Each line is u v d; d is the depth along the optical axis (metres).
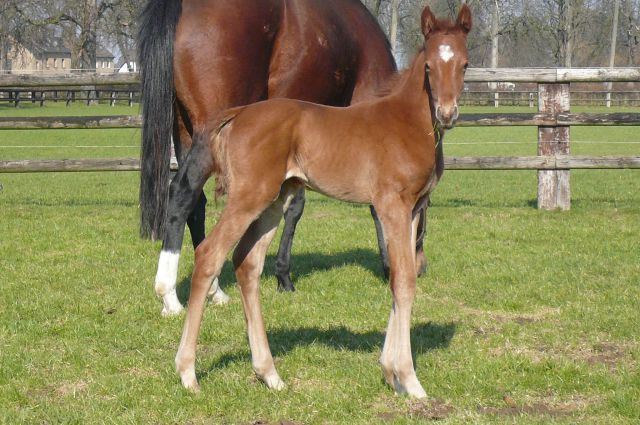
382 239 7.07
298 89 6.66
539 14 54.66
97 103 39.62
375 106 4.54
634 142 22.00
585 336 5.57
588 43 61.62
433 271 7.45
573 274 7.29
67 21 55.91
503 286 6.96
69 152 19.88
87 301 6.39
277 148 4.36
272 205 4.63
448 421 4.04
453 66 4.30
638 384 4.58
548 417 4.12
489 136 27.25
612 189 13.81
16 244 8.58
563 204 10.92
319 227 9.85
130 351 5.30
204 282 4.39
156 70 6.03
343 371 4.82
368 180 4.44
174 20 6.07
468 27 4.48
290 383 4.69
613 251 8.29
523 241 8.88
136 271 7.45
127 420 4.11
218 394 4.46
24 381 4.68
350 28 6.98
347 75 6.99
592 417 4.16
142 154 6.13
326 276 7.43
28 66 71.44
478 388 4.58
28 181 15.06
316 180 4.49
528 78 10.49
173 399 4.37
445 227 9.70
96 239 8.91
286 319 6.01
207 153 5.87
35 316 5.99
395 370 4.44
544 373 4.80
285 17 6.52
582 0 55.62
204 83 6.14
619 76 10.38
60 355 5.14
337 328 5.77
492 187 14.58
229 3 6.23
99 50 86.81
